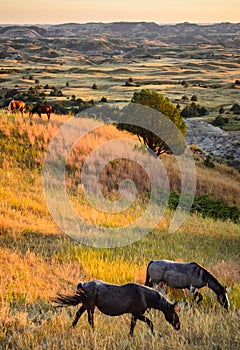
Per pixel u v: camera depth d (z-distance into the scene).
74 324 14.91
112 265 23.84
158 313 17.22
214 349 13.51
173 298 19.45
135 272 22.58
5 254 22.94
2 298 17.33
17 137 47.75
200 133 114.19
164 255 27.14
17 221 28.78
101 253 26.25
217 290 18.41
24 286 19.11
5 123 50.16
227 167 76.56
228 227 38.25
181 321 15.73
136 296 14.14
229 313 16.94
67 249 25.61
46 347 13.30
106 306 14.24
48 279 20.78
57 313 16.73
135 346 13.41
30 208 32.53
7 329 14.95
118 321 16.11
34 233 27.55
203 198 47.88
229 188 59.28
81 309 14.84
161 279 19.56
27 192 36.09
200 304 19.03
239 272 24.38
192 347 13.44
